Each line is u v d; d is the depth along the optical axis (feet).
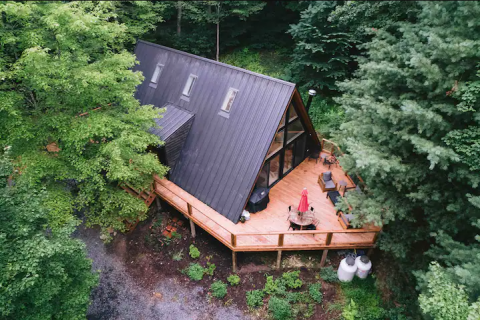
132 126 37.73
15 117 33.76
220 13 70.74
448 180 28.68
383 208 31.71
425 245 35.86
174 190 46.26
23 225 24.56
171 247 45.73
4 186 26.32
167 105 50.55
